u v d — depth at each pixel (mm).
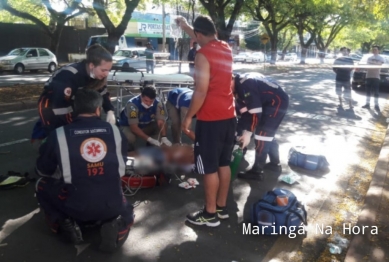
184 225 3631
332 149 6387
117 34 12859
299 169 5266
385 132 7871
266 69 25062
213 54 3316
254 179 4809
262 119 4719
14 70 20844
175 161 4637
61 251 3131
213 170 3484
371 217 3762
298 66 28656
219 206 3740
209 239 3412
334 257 3227
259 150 4781
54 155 3020
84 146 3018
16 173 4496
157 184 4453
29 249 3139
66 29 29750
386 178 4797
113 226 3012
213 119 3400
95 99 3127
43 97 3703
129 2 12445
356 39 47375
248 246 3332
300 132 7516
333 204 4230
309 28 35750
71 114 3672
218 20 15375
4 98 9984
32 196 4090
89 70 3621
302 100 11992
